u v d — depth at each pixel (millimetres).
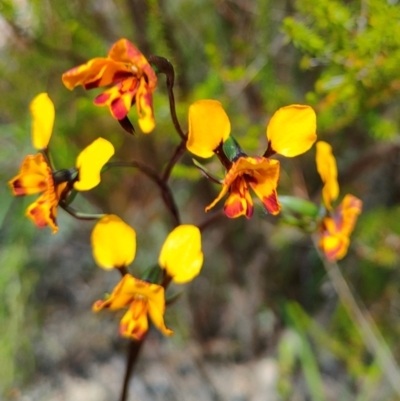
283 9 246
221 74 226
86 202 308
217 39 264
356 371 271
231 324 312
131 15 238
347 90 211
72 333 309
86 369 297
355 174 265
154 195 298
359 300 293
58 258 332
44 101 156
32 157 152
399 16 186
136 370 297
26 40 237
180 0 258
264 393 286
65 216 323
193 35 266
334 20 196
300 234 272
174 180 298
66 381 290
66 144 269
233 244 290
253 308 297
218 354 304
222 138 144
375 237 263
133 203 307
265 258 292
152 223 313
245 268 300
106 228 161
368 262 294
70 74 142
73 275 330
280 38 244
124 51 140
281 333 306
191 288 303
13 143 295
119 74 144
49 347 300
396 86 207
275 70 251
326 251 181
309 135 145
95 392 286
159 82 239
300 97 262
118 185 301
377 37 191
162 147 281
